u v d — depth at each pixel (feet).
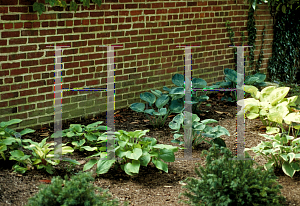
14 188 11.47
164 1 20.49
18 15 15.49
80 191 8.74
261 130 17.67
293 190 11.70
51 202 8.68
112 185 12.16
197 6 22.06
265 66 26.94
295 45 28.09
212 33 23.25
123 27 19.19
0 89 15.61
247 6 24.68
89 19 17.84
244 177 9.92
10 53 15.60
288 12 26.99
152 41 20.56
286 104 16.61
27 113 16.66
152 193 11.69
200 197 9.98
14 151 12.73
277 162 13.34
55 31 16.80
